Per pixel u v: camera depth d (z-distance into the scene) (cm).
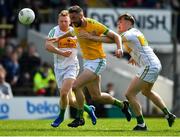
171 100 5972
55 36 3228
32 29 6500
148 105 5694
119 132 2900
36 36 6338
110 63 6106
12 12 6475
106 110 5266
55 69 3259
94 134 2780
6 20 6456
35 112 4775
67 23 3212
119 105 3309
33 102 4778
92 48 3111
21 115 4741
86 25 3067
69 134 2780
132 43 3064
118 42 3041
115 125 3375
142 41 3069
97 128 3178
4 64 5578
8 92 4838
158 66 3072
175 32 6662
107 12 6397
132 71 6116
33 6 6431
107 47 6228
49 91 5450
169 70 6469
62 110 3184
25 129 3106
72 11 3045
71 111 4791
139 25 6550
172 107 5766
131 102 3067
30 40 6381
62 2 6494
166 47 6550
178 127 3278
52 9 6562
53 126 3184
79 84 3120
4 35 6384
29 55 5722
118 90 5984
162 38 6600
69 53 3112
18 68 5622
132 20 3088
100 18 6384
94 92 3228
